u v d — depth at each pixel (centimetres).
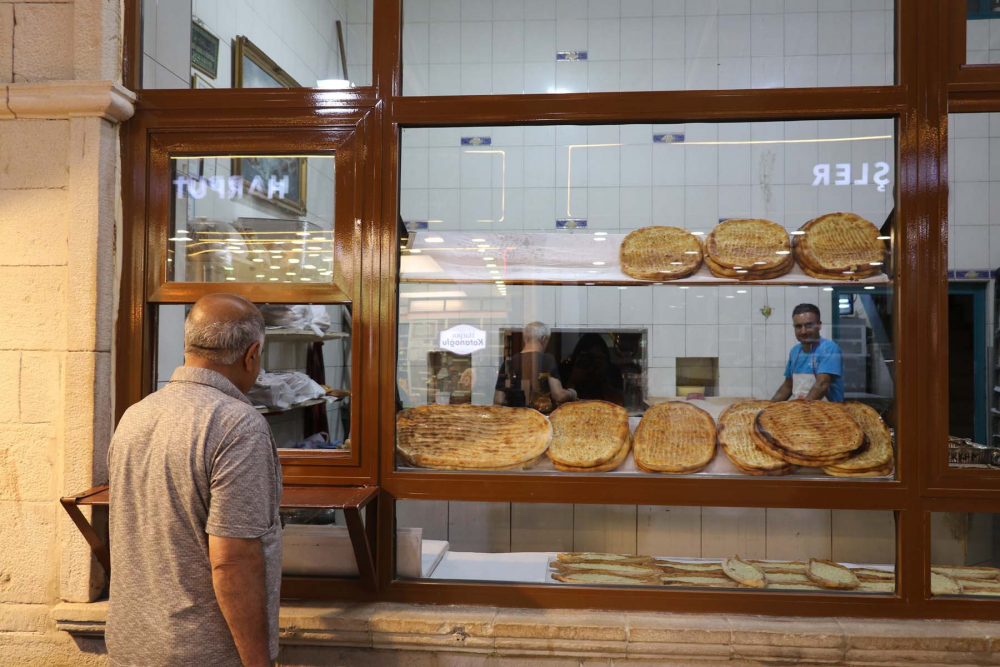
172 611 134
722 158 249
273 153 214
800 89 203
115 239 212
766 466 204
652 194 251
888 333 208
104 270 206
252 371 153
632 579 209
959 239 200
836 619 195
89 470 201
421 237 231
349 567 210
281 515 212
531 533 217
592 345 233
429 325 227
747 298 227
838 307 218
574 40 238
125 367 212
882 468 199
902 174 199
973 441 196
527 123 212
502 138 251
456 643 194
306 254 214
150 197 214
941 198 197
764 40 229
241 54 225
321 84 217
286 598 208
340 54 217
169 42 229
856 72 216
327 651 199
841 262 214
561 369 227
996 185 199
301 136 213
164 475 136
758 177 243
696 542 217
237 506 132
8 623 205
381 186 211
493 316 227
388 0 214
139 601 136
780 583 205
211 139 214
